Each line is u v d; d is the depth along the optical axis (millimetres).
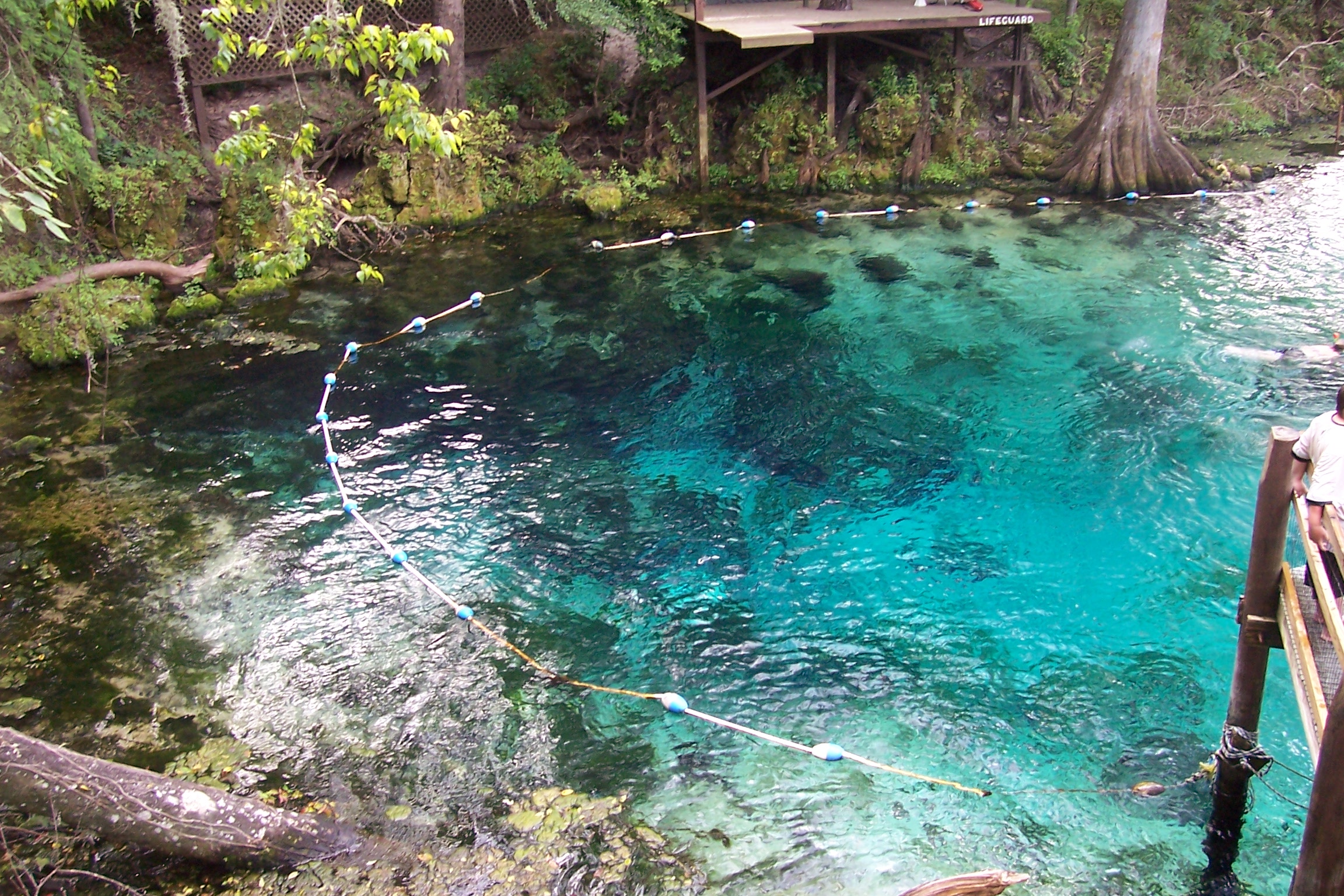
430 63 19156
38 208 6043
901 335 13703
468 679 7812
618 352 13594
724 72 21094
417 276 16375
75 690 7672
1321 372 11992
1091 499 9891
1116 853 6137
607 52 21266
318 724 7340
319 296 15633
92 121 14828
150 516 9992
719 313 14711
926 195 20141
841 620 8414
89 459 11031
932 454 10836
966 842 6254
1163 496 9859
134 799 5879
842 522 9758
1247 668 5848
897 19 19203
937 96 21062
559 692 7691
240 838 6012
